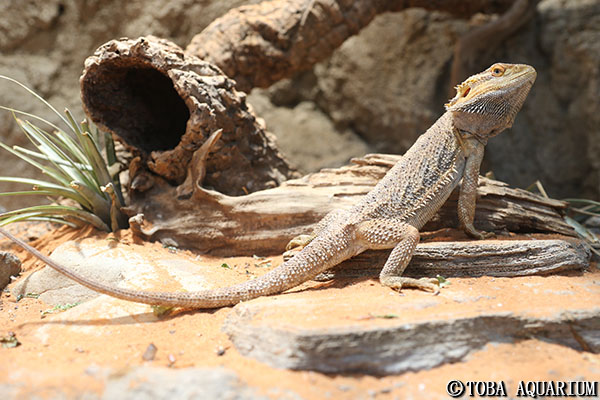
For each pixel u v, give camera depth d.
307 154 1.34
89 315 0.71
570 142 1.24
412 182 0.76
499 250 0.75
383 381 0.64
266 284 0.72
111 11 1.21
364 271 0.76
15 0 1.19
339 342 0.64
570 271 0.75
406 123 1.30
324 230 0.76
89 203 0.84
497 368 0.65
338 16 0.97
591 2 1.20
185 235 0.83
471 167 0.78
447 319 0.66
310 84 1.39
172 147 0.88
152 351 0.67
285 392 0.62
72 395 0.62
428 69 1.28
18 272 0.80
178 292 0.71
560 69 1.22
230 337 0.68
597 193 1.20
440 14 1.27
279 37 0.95
